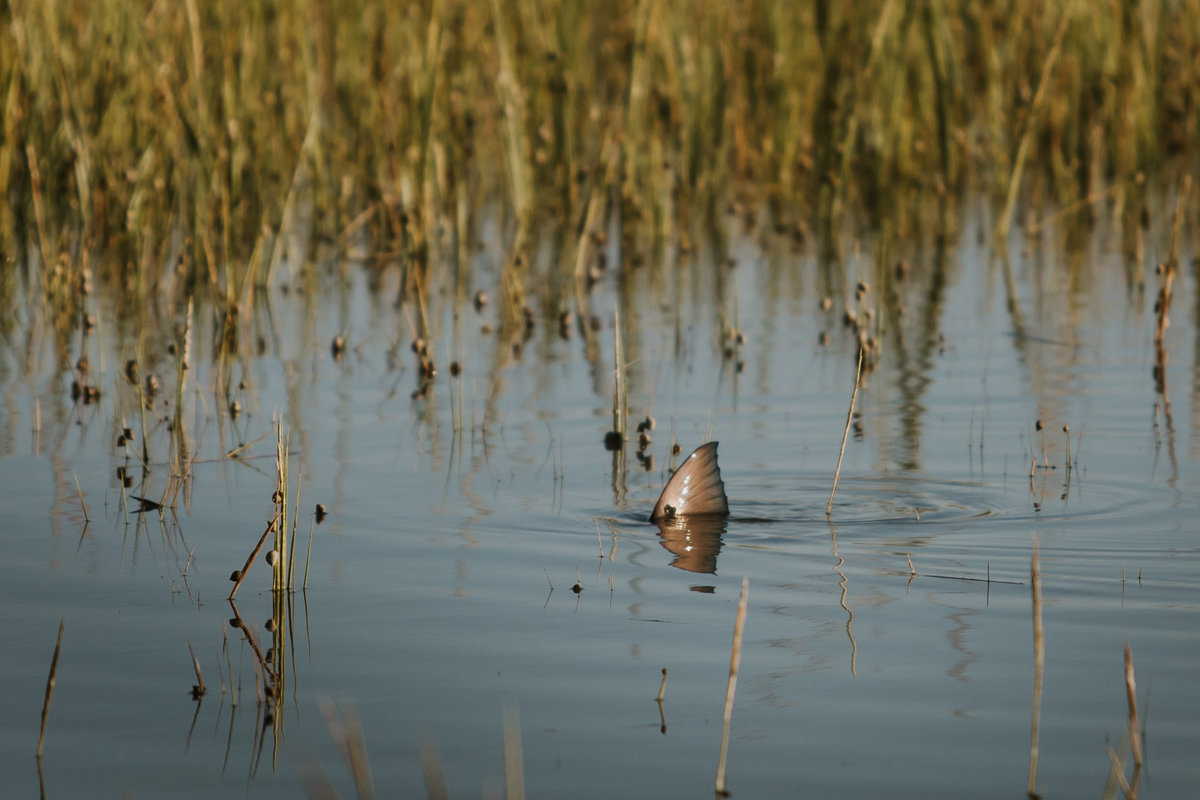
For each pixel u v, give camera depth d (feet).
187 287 135.03
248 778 42.01
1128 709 45.78
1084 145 185.68
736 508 70.79
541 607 56.08
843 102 182.39
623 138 159.22
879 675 48.78
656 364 106.63
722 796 40.27
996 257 150.92
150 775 42.24
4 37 137.18
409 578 60.03
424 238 140.77
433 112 144.77
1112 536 64.80
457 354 111.75
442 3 158.81
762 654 50.78
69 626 54.49
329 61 174.81
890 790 40.52
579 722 45.29
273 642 52.65
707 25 183.01
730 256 154.81
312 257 155.84
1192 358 105.09
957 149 194.59
